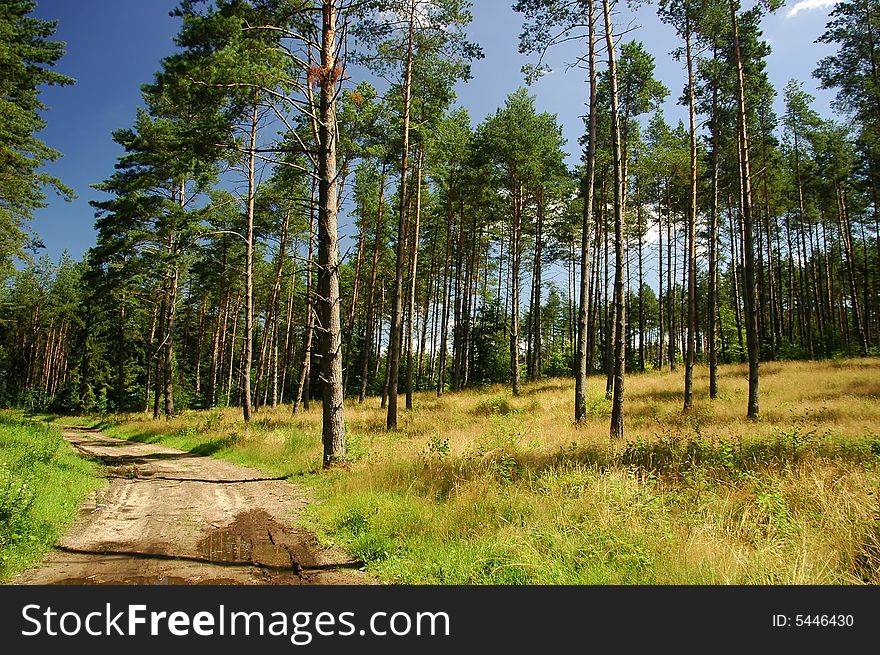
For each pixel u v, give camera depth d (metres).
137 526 6.64
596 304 32.50
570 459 8.74
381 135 17.41
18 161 16.09
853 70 18.89
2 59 14.95
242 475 11.00
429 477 8.08
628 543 4.81
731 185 26.27
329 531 6.43
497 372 40.59
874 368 20.97
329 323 10.61
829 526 5.07
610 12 13.01
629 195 30.23
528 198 29.16
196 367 50.62
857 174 27.38
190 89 11.70
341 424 10.56
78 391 47.25
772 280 31.83
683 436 10.39
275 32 11.27
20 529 5.46
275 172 19.81
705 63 17.66
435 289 40.88
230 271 33.31
